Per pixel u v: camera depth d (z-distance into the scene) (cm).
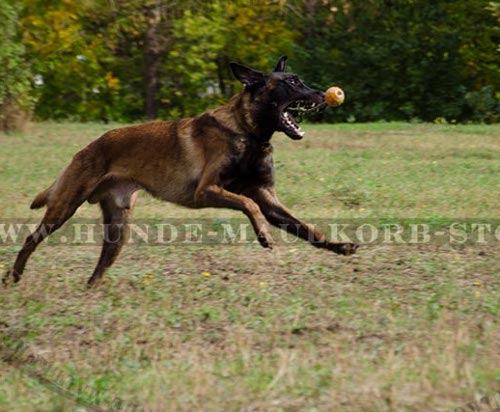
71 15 3784
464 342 880
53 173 2125
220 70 4309
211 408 759
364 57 4162
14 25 3234
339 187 1881
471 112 4116
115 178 1170
